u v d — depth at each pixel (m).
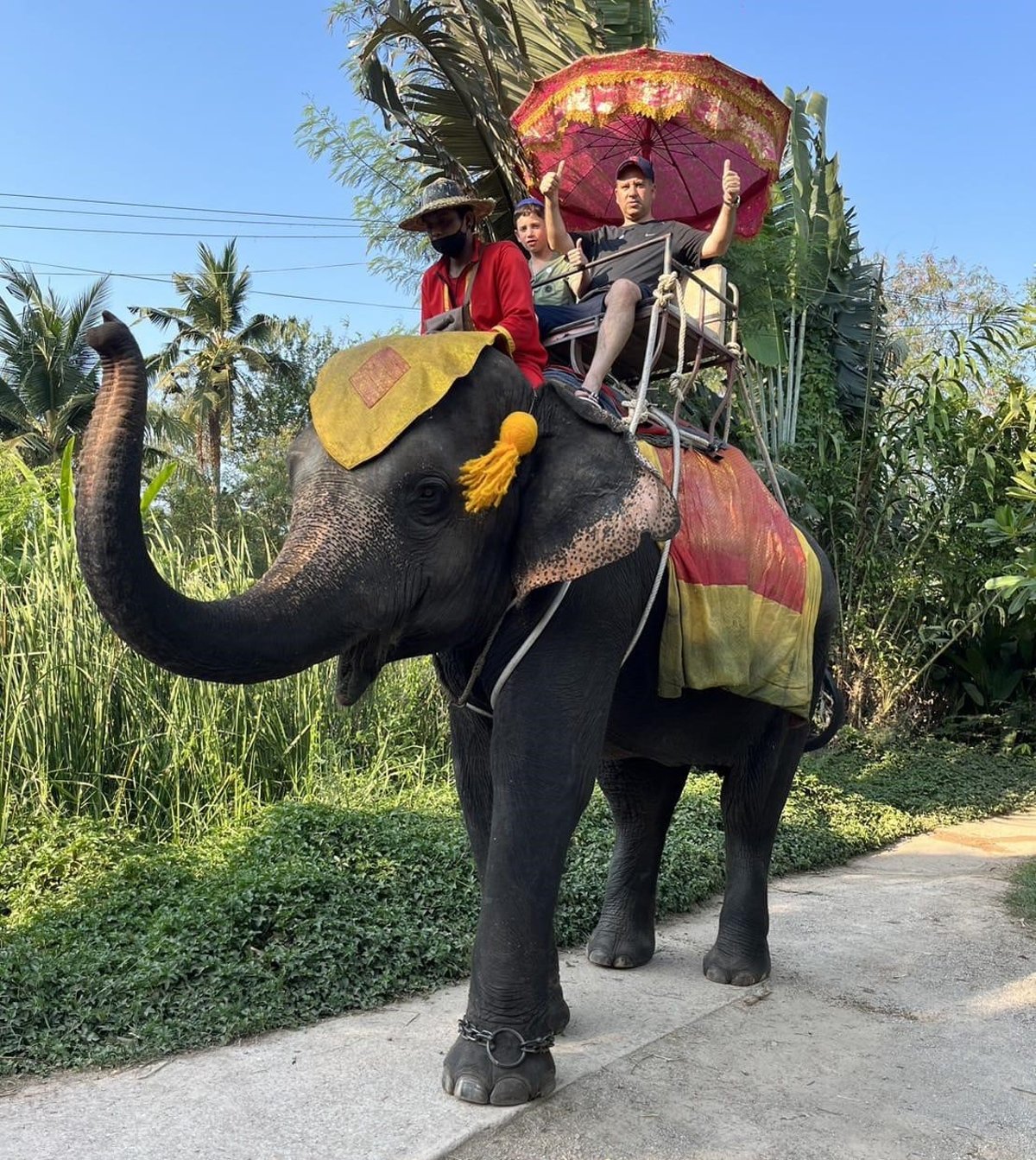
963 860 6.67
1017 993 4.07
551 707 3.00
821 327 11.62
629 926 4.29
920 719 11.25
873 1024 3.72
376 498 2.63
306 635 2.47
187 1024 3.40
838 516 10.85
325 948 3.94
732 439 10.82
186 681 6.09
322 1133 2.77
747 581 3.60
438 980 3.98
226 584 6.99
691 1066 3.30
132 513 2.16
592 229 5.29
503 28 8.40
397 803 6.45
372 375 2.76
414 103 8.75
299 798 6.25
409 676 7.85
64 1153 2.65
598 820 6.29
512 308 3.26
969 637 11.16
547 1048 3.03
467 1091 2.93
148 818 5.85
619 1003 3.84
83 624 5.93
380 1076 3.12
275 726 6.65
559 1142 2.79
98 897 4.59
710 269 4.24
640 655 3.43
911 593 10.56
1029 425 10.42
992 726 11.14
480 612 2.90
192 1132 2.77
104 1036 3.36
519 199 8.87
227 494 24.16
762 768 4.08
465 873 4.92
